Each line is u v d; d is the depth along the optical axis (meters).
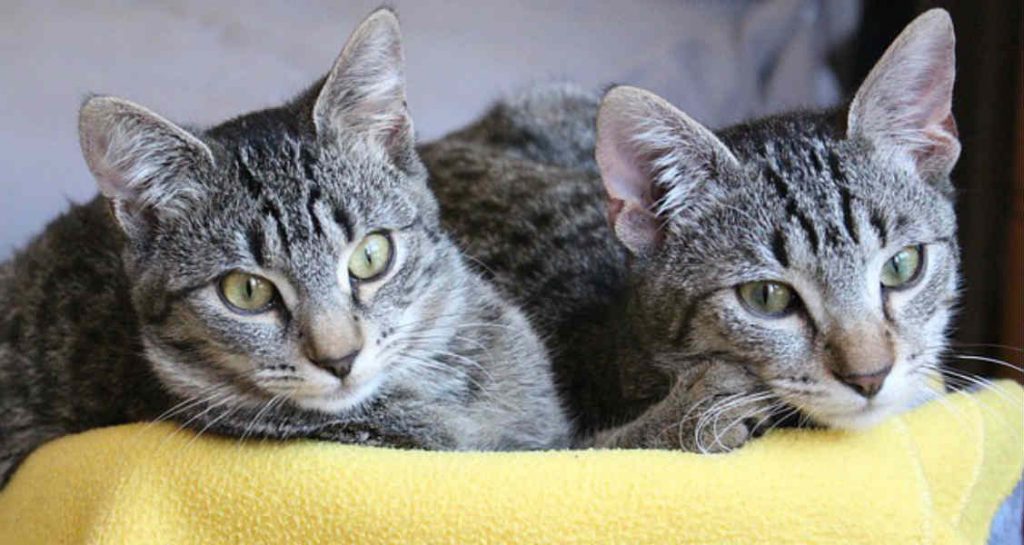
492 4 0.99
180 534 0.57
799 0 0.92
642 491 0.55
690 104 0.91
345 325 0.58
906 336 0.58
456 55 0.94
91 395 0.65
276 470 0.57
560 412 0.66
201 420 0.60
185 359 0.60
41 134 0.86
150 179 0.60
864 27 0.89
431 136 0.88
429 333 0.62
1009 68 0.72
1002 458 0.61
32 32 0.90
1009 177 0.72
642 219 0.62
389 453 0.57
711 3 1.00
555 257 0.70
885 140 0.60
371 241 0.60
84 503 0.59
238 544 0.56
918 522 0.55
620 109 0.61
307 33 0.93
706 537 0.55
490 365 0.64
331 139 0.61
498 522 0.55
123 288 0.65
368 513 0.55
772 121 0.63
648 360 0.63
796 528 0.55
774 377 0.58
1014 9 0.72
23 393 0.66
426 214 0.63
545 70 0.93
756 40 0.93
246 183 0.59
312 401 0.59
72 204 0.71
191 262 0.59
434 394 0.62
